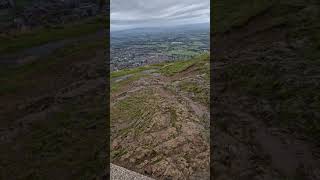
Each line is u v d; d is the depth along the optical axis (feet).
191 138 58.39
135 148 58.59
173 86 114.11
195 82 112.68
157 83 130.11
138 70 194.59
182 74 146.30
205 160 47.98
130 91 118.73
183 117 71.92
